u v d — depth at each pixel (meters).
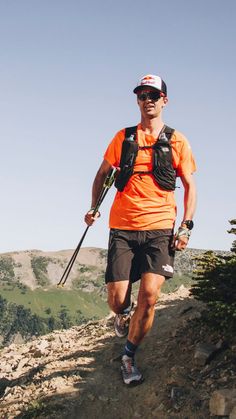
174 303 9.06
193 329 7.18
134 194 5.73
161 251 5.66
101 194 6.13
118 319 6.27
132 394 6.09
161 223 5.70
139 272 6.09
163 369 6.42
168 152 5.65
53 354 8.22
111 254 5.87
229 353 6.20
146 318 5.80
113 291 5.84
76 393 6.25
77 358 7.40
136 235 5.74
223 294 6.21
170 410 5.57
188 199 5.76
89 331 9.38
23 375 7.53
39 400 6.19
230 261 6.18
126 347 6.19
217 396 5.30
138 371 6.28
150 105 5.68
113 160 6.00
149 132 5.80
